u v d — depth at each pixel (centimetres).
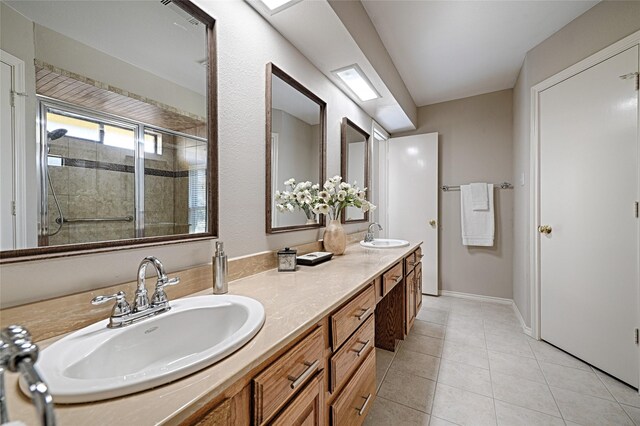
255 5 138
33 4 70
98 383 47
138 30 94
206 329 87
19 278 67
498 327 257
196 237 110
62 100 75
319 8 141
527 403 155
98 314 79
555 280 216
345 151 240
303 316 83
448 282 352
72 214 76
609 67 178
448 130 351
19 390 48
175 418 44
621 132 172
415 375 183
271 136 152
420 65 266
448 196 351
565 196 207
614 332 177
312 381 86
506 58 255
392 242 267
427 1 183
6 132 65
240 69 133
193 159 111
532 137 234
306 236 188
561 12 194
